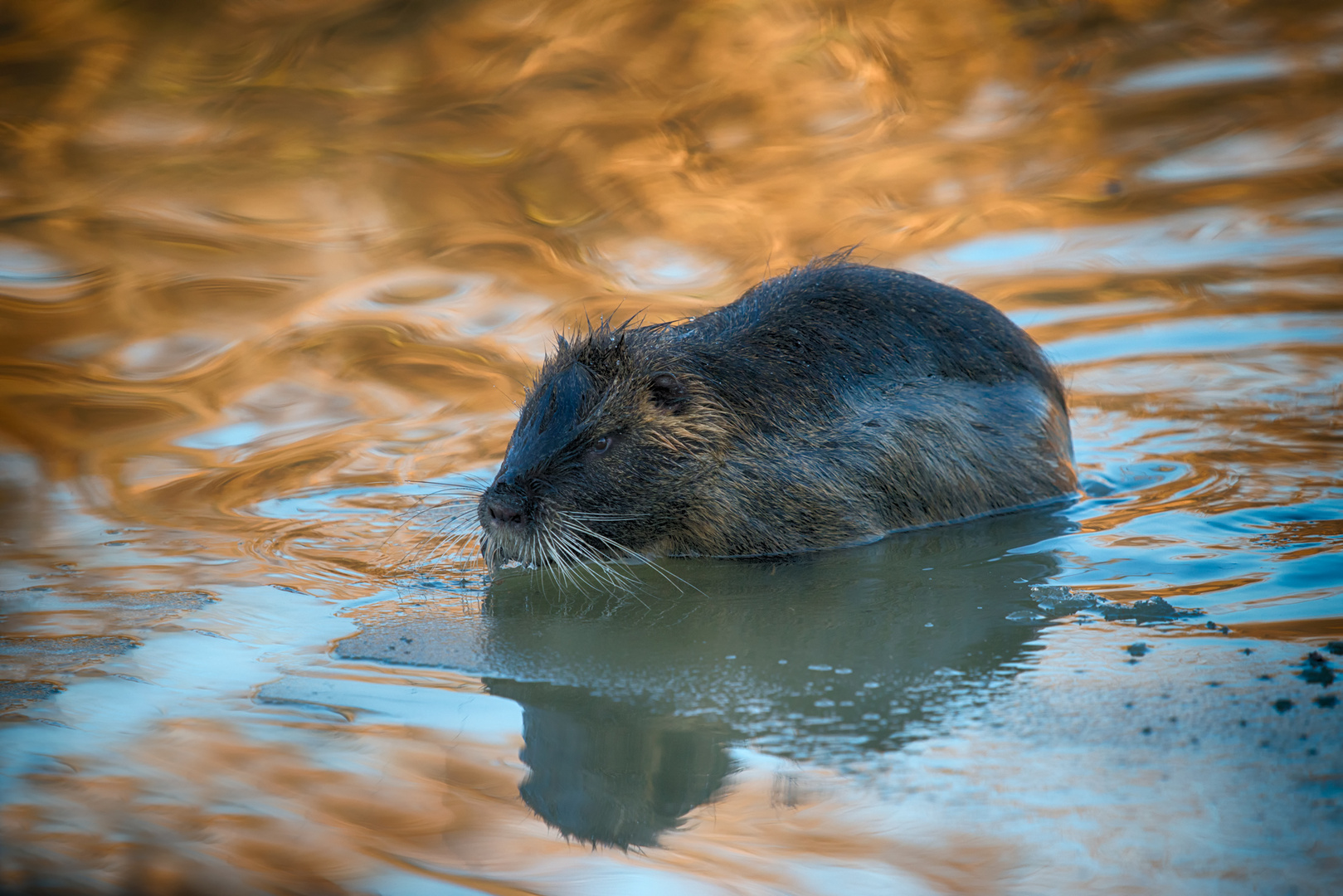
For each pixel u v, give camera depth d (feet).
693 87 156.87
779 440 68.90
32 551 67.77
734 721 49.11
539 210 129.80
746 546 68.69
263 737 48.70
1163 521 67.36
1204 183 133.90
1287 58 165.99
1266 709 46.47
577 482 66.13
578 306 108.27
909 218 127.44
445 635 58.18
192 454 82.48
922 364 72.18
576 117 149.59
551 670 54.34
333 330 103.71
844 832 41.24
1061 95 159.33
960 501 70.85
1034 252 119.03
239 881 40.50
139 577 64.18
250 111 149.38
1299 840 38.70
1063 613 56.65
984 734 46.44
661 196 133.08
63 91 150.41
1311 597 56.54
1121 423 83.05
